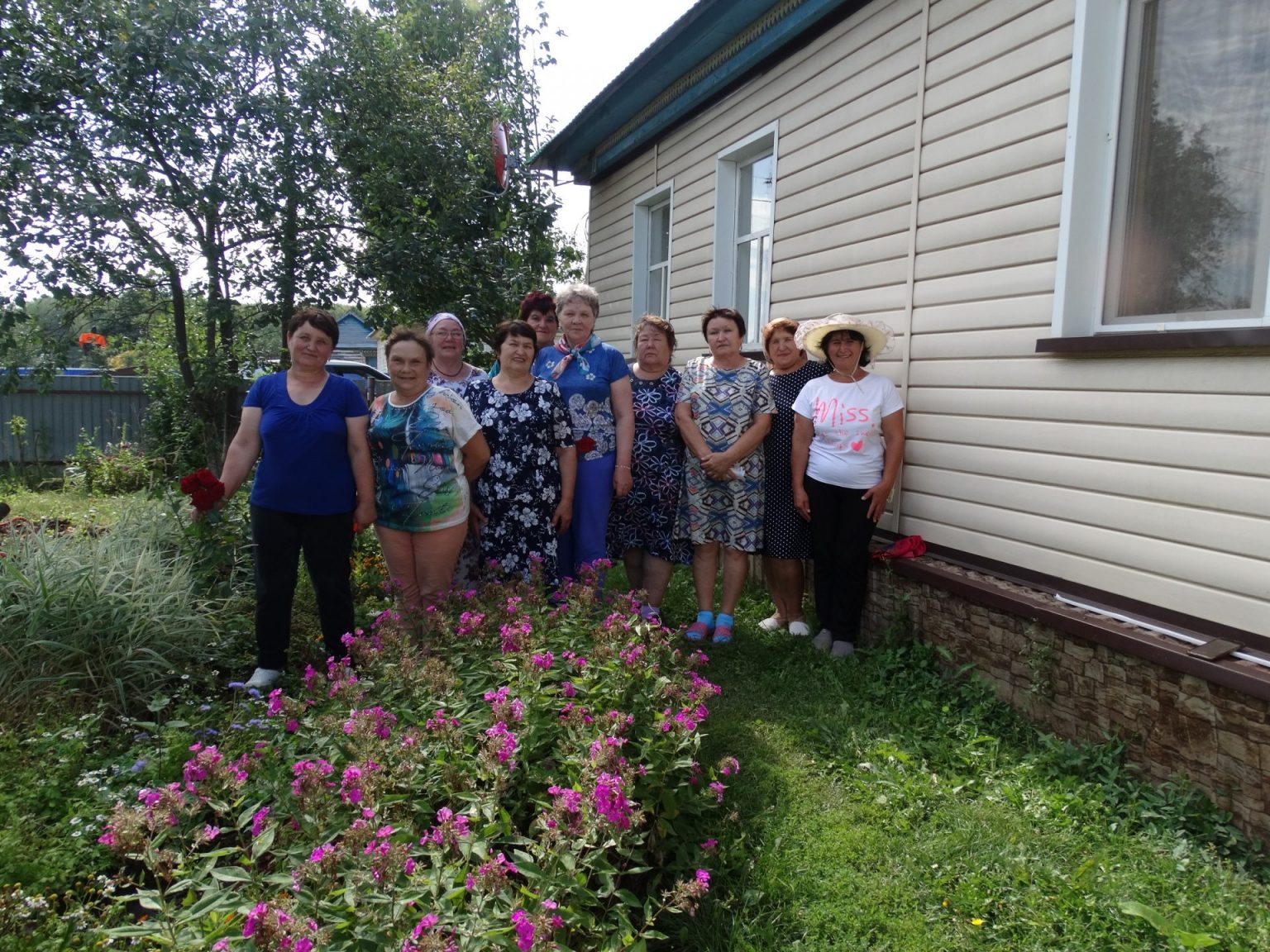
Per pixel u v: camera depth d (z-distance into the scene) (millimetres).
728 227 6918
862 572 4512
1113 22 3434
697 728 3520
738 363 4730
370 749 2420
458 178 8266
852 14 5082
